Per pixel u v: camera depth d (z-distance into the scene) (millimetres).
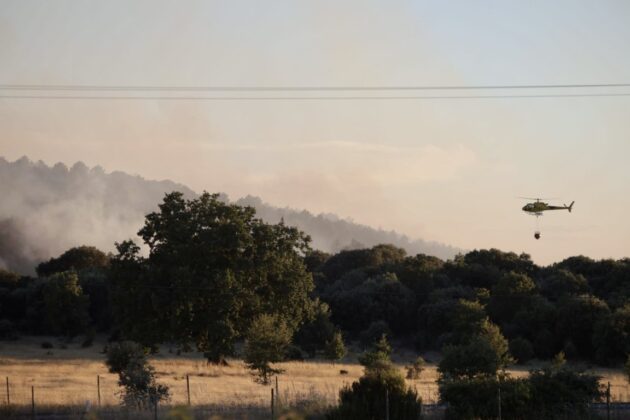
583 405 31109
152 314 65812
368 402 29422
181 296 63719
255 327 52094
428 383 52625
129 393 34781
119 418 31062
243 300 66438
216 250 66500
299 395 36219
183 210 69875
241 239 67750
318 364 68562
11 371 57562
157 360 71062
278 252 71000
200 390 44188
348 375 59312
